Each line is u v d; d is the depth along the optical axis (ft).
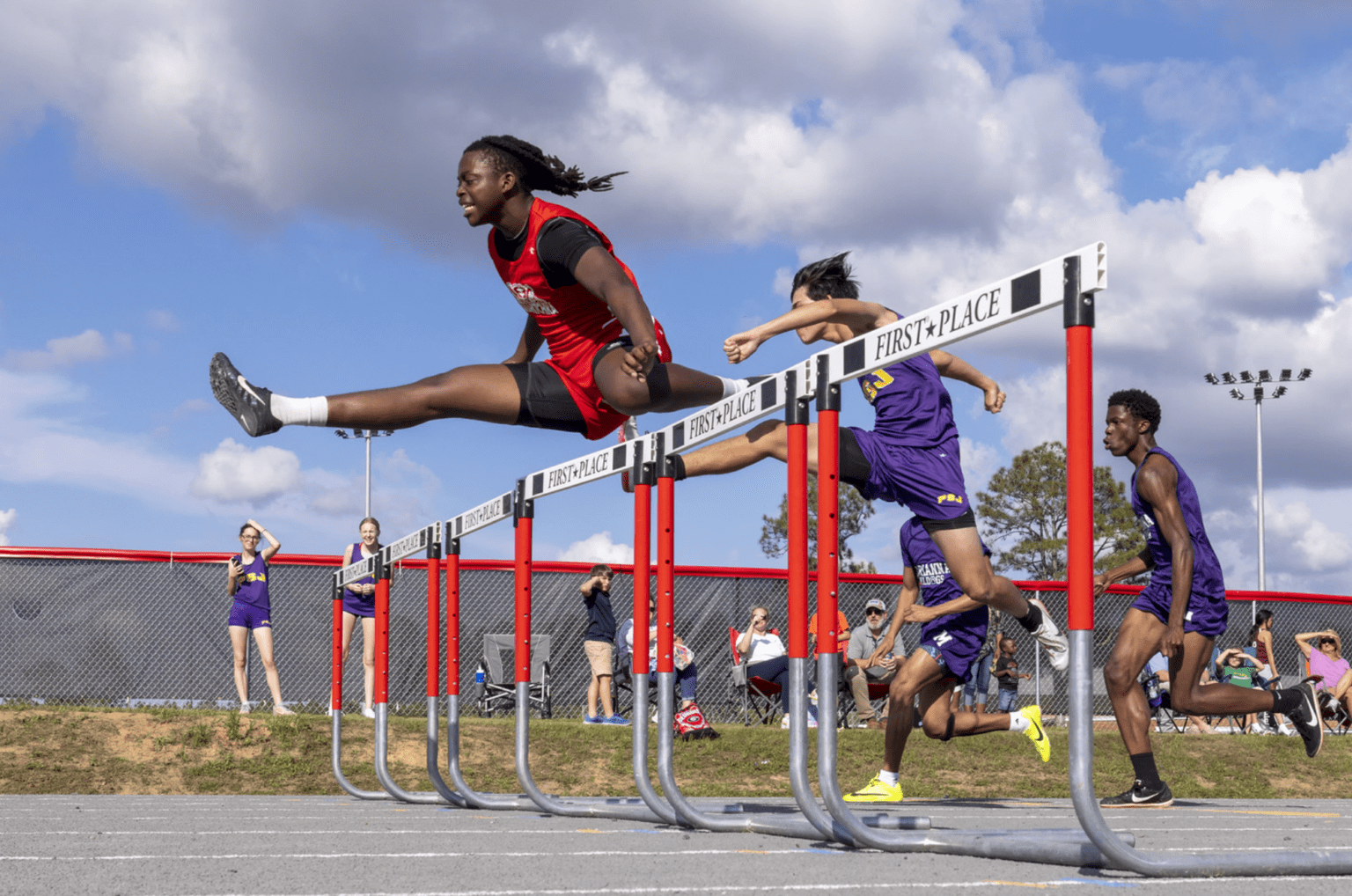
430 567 18.76
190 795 24.63
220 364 11.32
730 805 16.34
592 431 12.53
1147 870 8.22
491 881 8.13
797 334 15.84
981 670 34.27
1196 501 17.87
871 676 31.96
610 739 28.66
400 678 36.88
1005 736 30.30
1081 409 8.00
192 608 35.53
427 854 10.15
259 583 30.45
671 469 13.28
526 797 17.87
